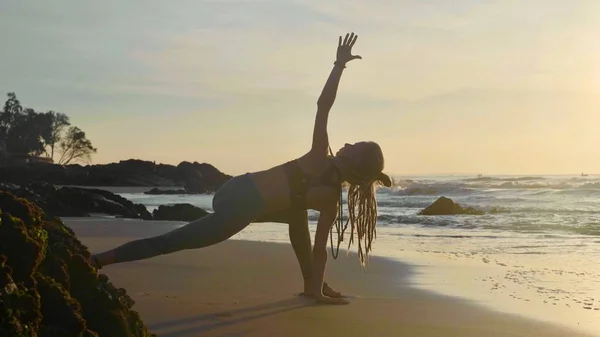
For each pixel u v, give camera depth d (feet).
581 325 16.37
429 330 15.33
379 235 43.78
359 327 15.30
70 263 10.23
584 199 88.63
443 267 27.50
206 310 16.57
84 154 346.33
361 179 16.98
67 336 8.54
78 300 9.86
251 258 28.78
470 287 22.29
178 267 25.29
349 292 21.17
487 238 40.91
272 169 16.57
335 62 17.21
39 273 9.08
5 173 256.52
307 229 18.60
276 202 16.30
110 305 10.12
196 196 167.02
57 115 345.31
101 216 72.23
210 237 15.02
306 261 18.86
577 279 23.99
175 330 14.33
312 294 18.97
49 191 77.41
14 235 8.64
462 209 66.33
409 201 93.40
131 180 269.23
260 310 16.79
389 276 25.03
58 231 11.87
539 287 22.27
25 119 339.98
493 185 126.82
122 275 22.90
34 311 8.02
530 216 59.41
